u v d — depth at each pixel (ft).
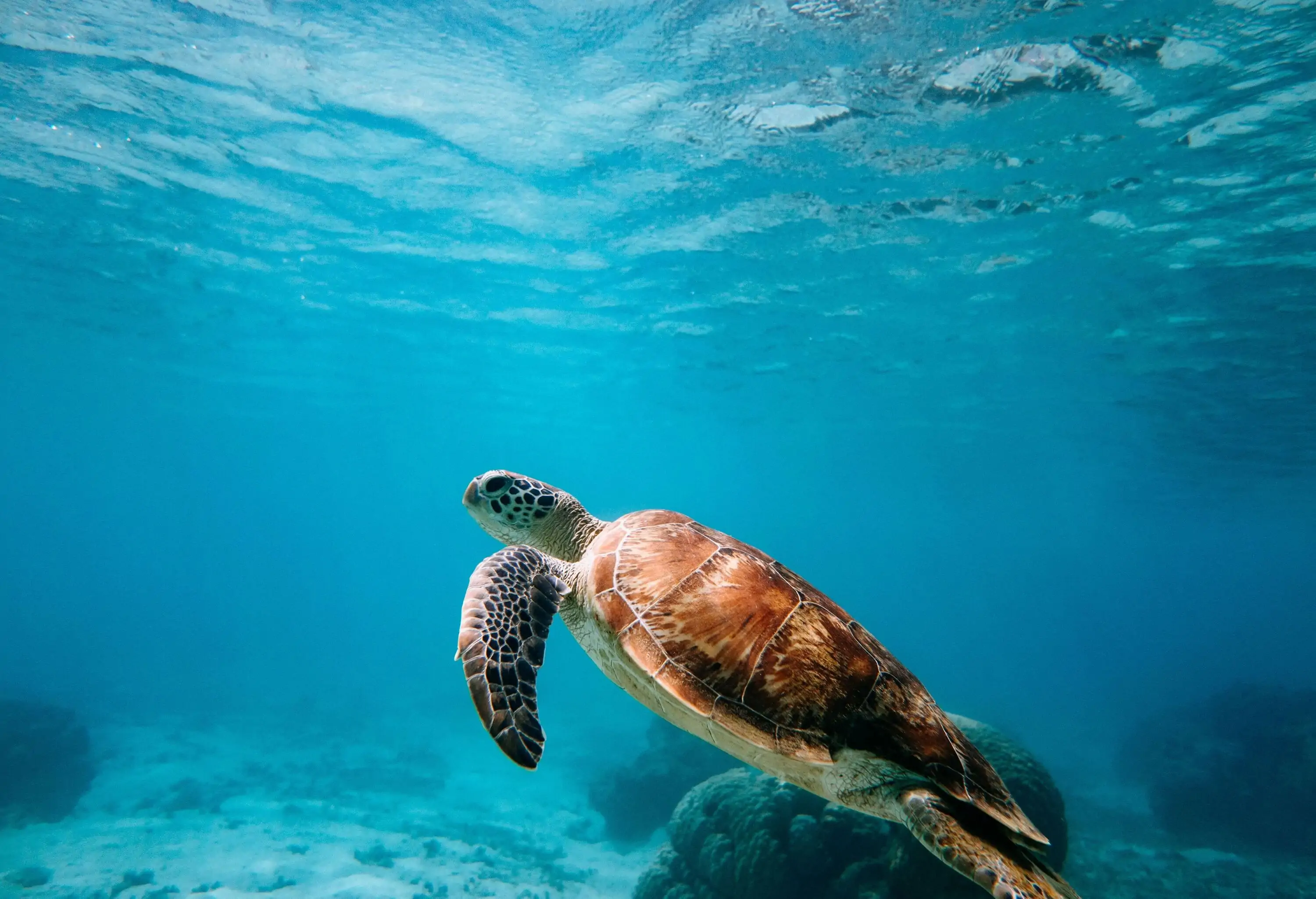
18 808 51.31
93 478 273.75
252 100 38.58
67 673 121.80
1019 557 337.72
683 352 81.82
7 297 76.59
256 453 203.82
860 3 28.53
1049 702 162.40
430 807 60.44
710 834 28.43
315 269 63.93
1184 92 31.71
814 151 39.73
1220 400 73.72
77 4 31.37
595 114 38.22
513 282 64.80
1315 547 196.24
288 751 77.41
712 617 9.68
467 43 33.37
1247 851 53.31
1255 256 45.09
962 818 8.87
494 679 8.87
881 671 9.82
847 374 83.15
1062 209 43.32
